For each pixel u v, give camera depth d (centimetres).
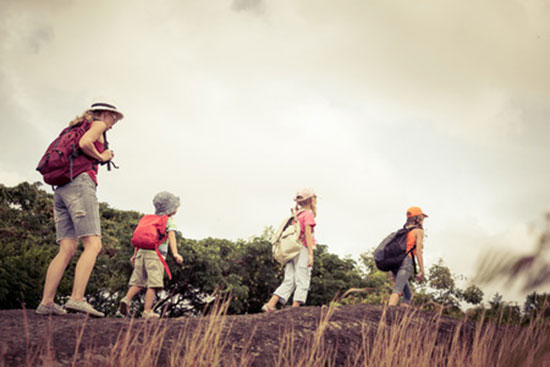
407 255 519
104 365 250
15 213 1498
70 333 285
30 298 702
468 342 360
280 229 554
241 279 1231
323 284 1300
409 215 539
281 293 538
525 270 67
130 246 1126
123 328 306
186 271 1130
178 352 271
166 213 545
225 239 1334
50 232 1482
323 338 342
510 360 117
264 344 321
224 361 287
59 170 368
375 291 1160
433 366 327
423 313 426
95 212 379
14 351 250
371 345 347
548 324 104
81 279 364
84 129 380
